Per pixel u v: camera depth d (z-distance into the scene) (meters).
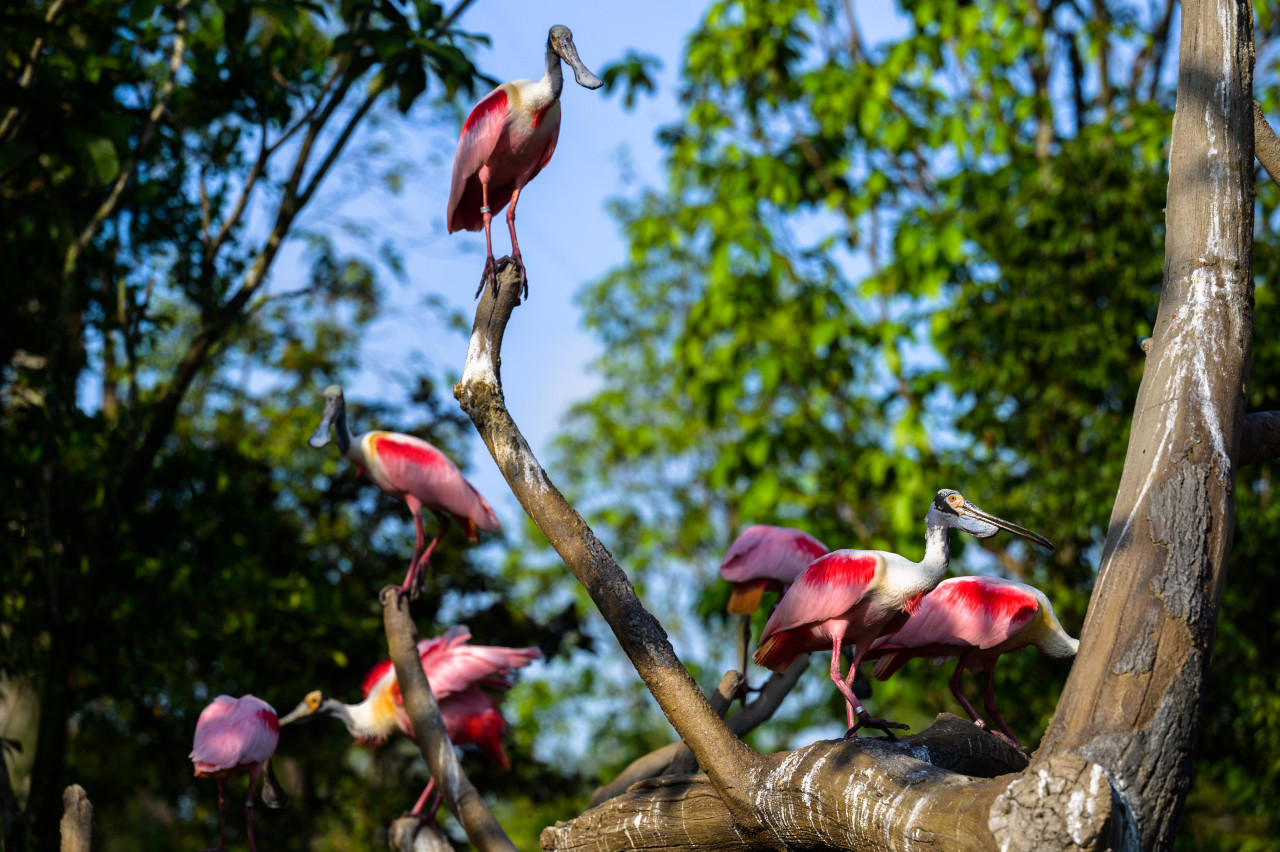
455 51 8.10
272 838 13.52
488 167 5.18
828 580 4.64
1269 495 10.62
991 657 5.43
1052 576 11.03
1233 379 3.28
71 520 9.34
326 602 11.42
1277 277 10.51
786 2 13.51
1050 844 2.64
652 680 3.91
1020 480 11.38
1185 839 11.33
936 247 11.60
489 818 5.44
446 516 6.62
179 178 10.13
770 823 3.68
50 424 8.58
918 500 11.35
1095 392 11.04
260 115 9.61
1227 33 3.60
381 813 13.98
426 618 13.80
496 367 4.23
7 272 8.79
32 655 9.09
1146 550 3.07
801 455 12.84
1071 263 11.14
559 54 5.13
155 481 10.05
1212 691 10.28
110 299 9.91
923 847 3.03
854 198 13.61
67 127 7.15
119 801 14.13
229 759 5.60
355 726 6.54
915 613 4.85
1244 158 3.52
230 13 8.34
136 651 10.49
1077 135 11.85
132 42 8.40
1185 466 3.15
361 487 13.95
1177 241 3.51
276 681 12.14
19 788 12.66
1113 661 2.95
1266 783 10.31
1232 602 10.12
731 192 13.16
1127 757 2.82
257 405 15.90
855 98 12.79
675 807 4.22
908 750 3.55
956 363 11.82
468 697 6.44
